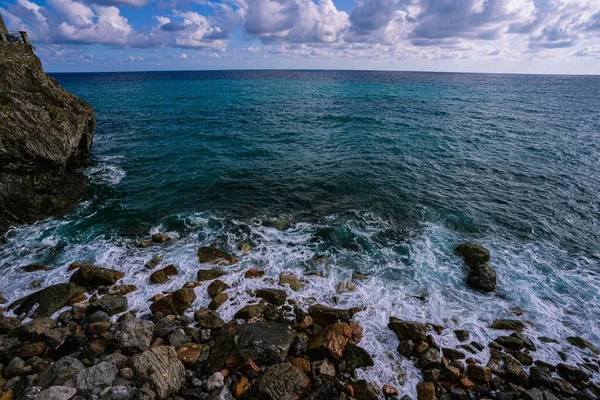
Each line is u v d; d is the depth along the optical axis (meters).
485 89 88.88
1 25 19.86
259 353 6.71
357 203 15.60
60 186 15.02
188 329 7.70
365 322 8.21
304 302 8.88
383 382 6.53
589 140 28.31
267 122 35.19
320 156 22.81
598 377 6.92
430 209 15.03
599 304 9.26
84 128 18.88
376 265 10.83
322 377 6.40
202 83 102.00
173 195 16.06
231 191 16.69
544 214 14.70
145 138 27.28
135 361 6.21
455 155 23.39
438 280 10.10
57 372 6.03
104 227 12.89
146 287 9.31
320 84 97.12
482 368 6.73
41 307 8.20
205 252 11.01
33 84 17.12
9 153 12.93
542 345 7.75
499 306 9.05
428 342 7.53
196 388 6.14
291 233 12.77
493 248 11.99
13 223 12.62
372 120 37.19
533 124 35.94
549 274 10.55
